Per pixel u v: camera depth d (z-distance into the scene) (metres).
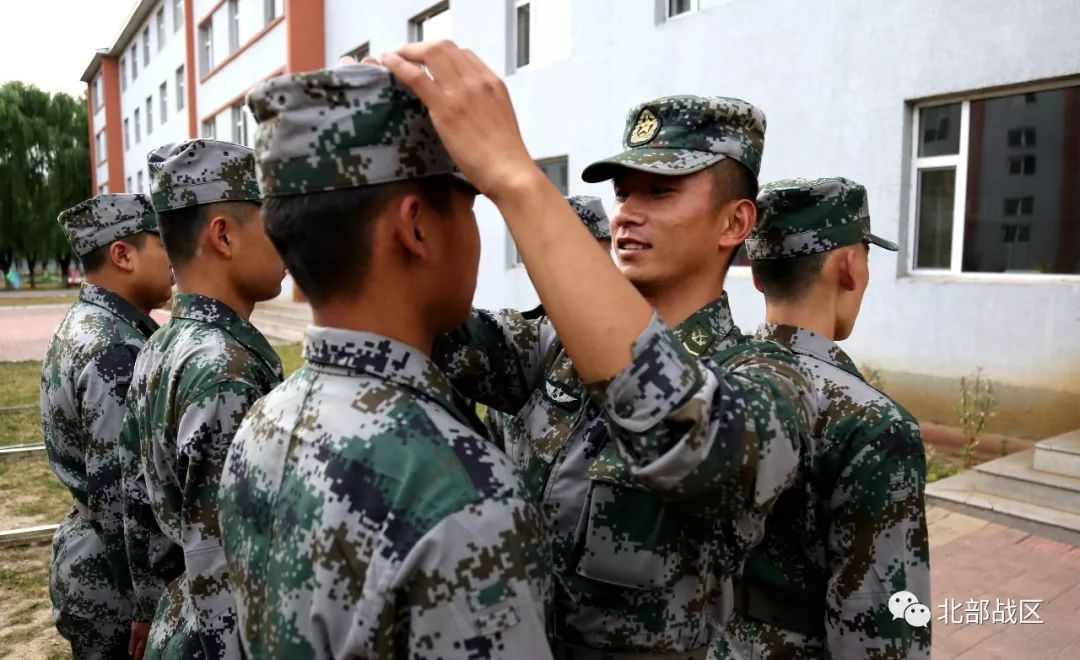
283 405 0.99
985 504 4.44
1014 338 5.39
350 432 0.89
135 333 2.34
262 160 0.93
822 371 1.53
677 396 0.83
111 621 2.33
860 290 1.68
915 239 6.09
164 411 1.58
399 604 0.82
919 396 5.93
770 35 6.84
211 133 21.02
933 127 5.93
